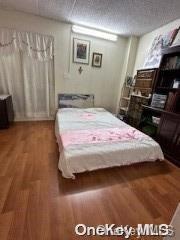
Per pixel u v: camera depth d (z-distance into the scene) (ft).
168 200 4.96
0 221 3.84
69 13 8.98
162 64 8.57
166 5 7.23
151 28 10.10
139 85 10.71
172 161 7.37
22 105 11.26
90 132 7.29
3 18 9.18
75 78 11.87
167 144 7.79
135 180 5.88
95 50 11.72
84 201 4.67
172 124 7.45
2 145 7.83
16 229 3.68
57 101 11.93
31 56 10.17
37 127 10.53
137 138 6.97
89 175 5.94
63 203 4.53
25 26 9.66
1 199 4.51
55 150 7.61
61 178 5.61
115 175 6.09
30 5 8.40
